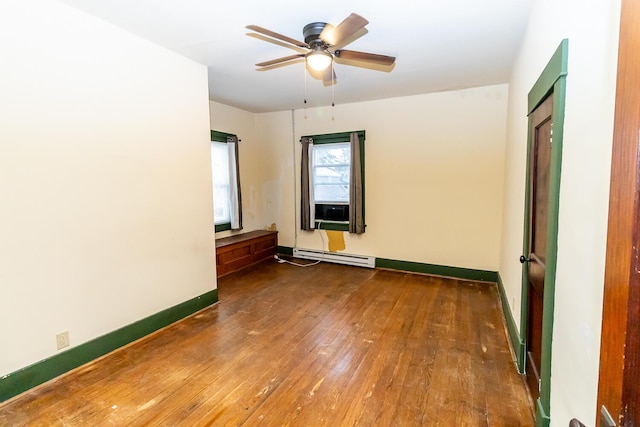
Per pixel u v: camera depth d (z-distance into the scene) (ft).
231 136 16.46
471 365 7.61
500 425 5.75
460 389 6.74
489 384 6.90
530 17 7.26
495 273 13.65
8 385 6.40
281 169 18.43
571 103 4.14
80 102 7.41
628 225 1.56
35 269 6.77
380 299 11.85
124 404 6.31
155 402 6.38
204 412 6.10
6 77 6.23
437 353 8.14
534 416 5.95
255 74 11.56
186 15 7.50
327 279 14.32
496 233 13.51
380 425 5.77
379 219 15.85
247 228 18.44
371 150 15.71
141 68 8.69
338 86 13.08
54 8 6.87
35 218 6.74
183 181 10.11
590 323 3.34
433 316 10.34
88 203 7.66
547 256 4.88
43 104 6.78
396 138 15.11
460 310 10.81
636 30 1.51
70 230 7.34
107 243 8.09
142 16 7.55
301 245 18.30
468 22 7.77
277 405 6.29
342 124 16.34
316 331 9.37
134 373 7.32
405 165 15.02
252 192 18.70
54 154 7.00
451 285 13.39
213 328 9.59
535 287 6.32
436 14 7.41
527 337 7.09
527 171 7.05
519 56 9.00
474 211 13.84
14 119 6.37
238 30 8.23
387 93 14.23
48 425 5.78
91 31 7.54
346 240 16.89
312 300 11.80
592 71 3.43
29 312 6.70
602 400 1.79
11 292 6.44
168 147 9.57
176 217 9.92
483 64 10.61
